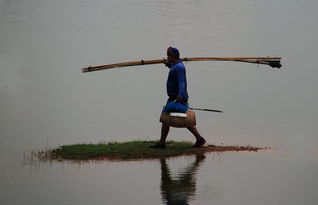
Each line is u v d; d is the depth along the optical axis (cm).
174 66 2814
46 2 10681
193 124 2866
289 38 6969
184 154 2806
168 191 2230
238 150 2925
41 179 2395
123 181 2356
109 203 2088
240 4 10312
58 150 2855
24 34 7288
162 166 2586
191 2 10556
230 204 2084
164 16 8925
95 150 2811
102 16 8975
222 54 5994
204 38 7031
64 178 2405
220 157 2761
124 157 2730
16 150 2939
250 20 8506
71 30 7662
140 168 2548
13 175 2459
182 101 2816
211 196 2172
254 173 2495
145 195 2181
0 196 2172
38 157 2767
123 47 6419
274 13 9244
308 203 2106
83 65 5503
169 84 2828
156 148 2852
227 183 2339
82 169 2544
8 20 8469
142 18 8719
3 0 10831
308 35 7175
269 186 2306
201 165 2609
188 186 2295
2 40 6750
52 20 8544
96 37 7106
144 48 6338
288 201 2128
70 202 2103
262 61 2997
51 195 2184
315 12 9288
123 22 8344
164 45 6538
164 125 2827
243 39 6950
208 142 3162
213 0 10862
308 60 5672
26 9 9706
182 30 7619
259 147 3023
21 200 2130
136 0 10856
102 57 5869
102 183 2336
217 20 8531
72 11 9550
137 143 2966
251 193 2216
